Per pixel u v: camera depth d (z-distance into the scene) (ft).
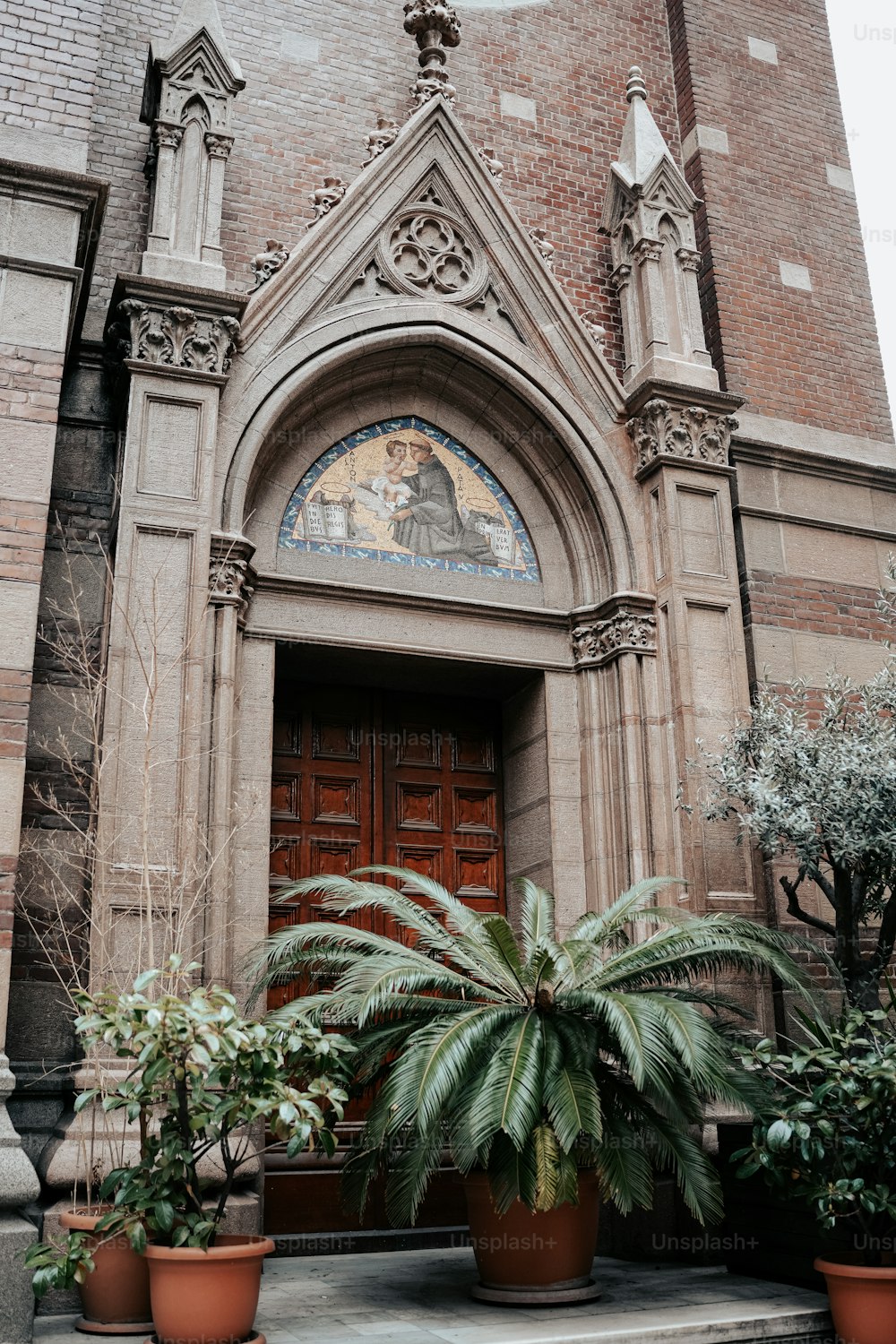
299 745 25.17
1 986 16.70
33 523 18.81
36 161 20.83
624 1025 16.10
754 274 30.81
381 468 25.73
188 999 16.42
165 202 23.34
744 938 19.04
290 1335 14.94
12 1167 15.69
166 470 21.59
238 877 21.36
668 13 33.78
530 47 31.19
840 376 30.99
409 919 19.02
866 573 28.48
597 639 25.61
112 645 20.29
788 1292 17.72
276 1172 21.84
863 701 24.21
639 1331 15.11
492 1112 15.38
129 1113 14.73
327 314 24.73
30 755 20.61
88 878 20.15
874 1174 16.84
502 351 26.04
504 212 27.07
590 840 24.61
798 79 33.96
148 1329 15.31
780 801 20.39
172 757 20.08
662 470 25.68
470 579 25.72
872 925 26.35
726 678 24.94
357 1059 17.80
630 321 27.76
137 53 26.61
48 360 19.72
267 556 23.86
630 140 29.19
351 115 28.32
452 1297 17.39
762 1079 18.79
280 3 28.60
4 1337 14.89
